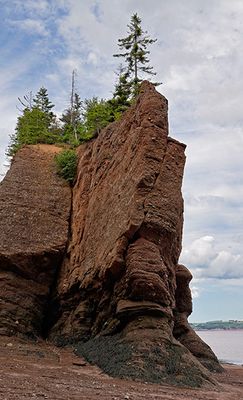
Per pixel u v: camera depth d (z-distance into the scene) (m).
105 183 28.41
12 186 31.45
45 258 28.11
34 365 18.28
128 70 43.59
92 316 25.73
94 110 44.94
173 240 24.08
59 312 27.52
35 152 35.53
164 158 25.09
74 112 54.62
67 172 33.91
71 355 21.95
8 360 18.73
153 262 22.19
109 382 16.23
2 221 28.73
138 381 17.33
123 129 28.88
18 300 26.08
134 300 21.86
